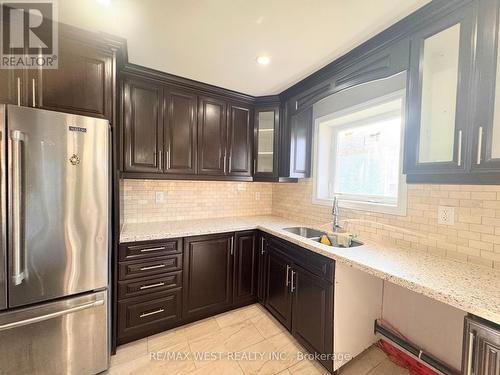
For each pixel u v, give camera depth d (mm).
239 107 2539
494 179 1007
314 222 2504
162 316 1943
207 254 2139
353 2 1204
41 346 1350
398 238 1720
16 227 1221
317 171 2504
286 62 1834
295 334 1852
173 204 2512
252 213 3023
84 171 1423
